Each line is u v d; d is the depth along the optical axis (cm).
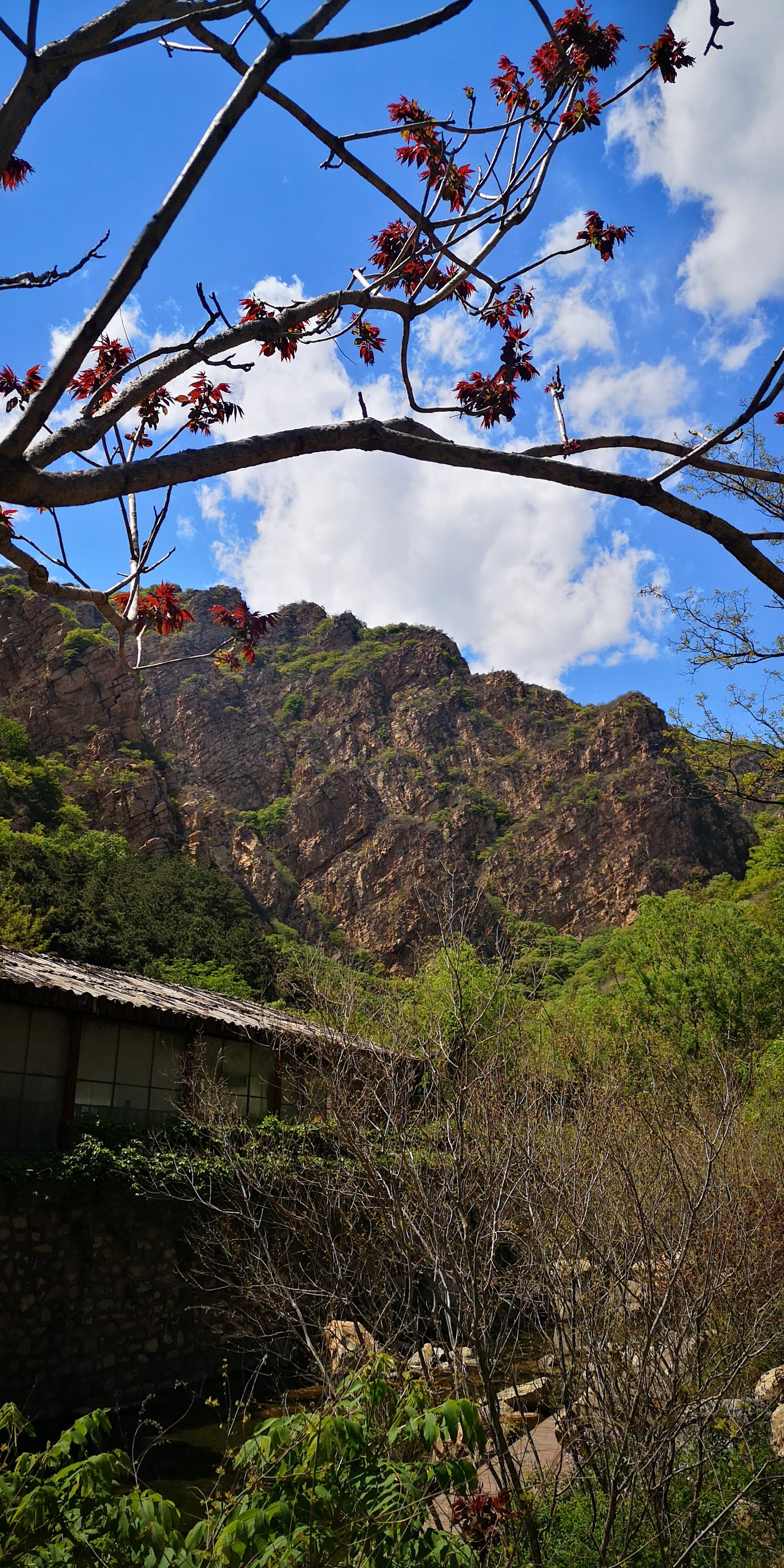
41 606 8756
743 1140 968
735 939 3541
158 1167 1248
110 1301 1203
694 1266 603
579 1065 780
